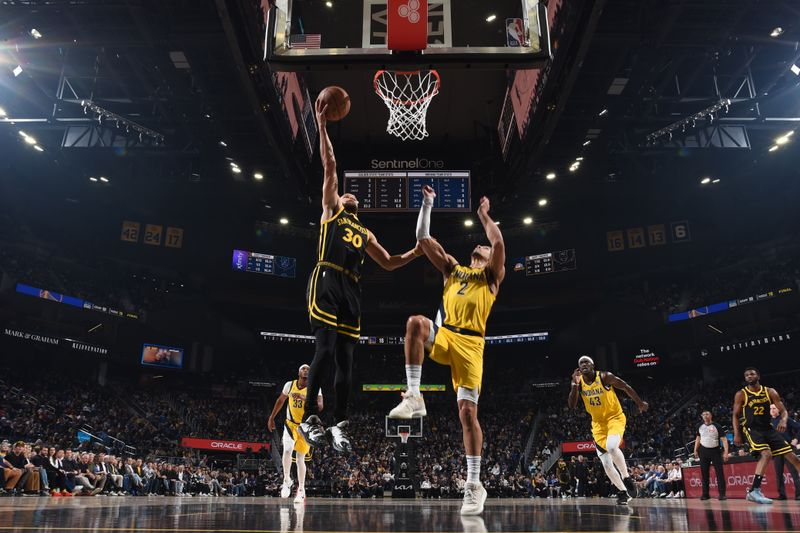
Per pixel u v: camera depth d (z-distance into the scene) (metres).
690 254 33.94
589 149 25.86
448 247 37.81
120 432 27.12
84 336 30.88
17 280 28.22
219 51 18.33
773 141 26.14
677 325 33.44
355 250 4.07
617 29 17.52
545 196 31.39
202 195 31.66
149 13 17.16
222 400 36.19
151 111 24.97
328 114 4.18
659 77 22.11
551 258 36.50
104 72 22.45
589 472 22.39
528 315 38.66
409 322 3.96
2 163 28.52
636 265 34.94
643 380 36.53
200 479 21.53
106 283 33.41
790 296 28.45
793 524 2.80
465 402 3.96
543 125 21.50
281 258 37.47
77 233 32.47
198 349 36.34
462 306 4.12
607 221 35.62
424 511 4.60
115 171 29.25
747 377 7.85
